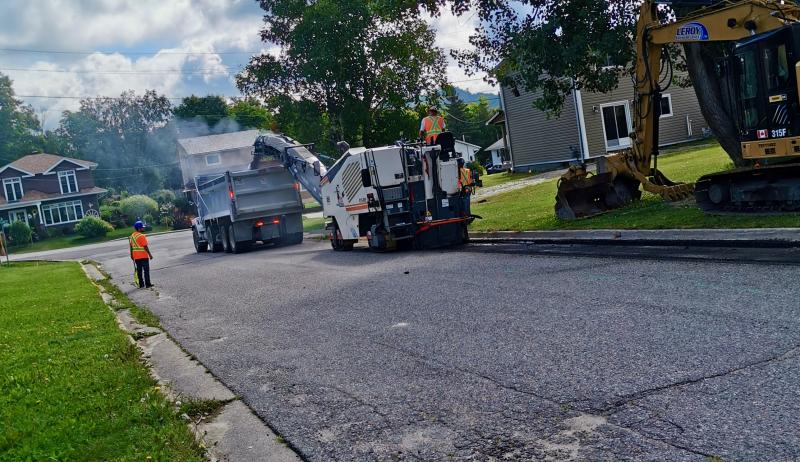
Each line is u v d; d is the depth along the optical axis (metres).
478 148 79.75
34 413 6.16
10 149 104.88
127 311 13.23
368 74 32.28
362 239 22.02
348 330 8.56
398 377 6.28
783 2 12.40
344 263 16.12
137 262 17.41
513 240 15.33
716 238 10.84
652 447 4.15
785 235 10.09
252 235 24.81
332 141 33.09
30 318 12.89
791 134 11.59
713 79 16.05
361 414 5.47
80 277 22.55
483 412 5.11
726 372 5.18
